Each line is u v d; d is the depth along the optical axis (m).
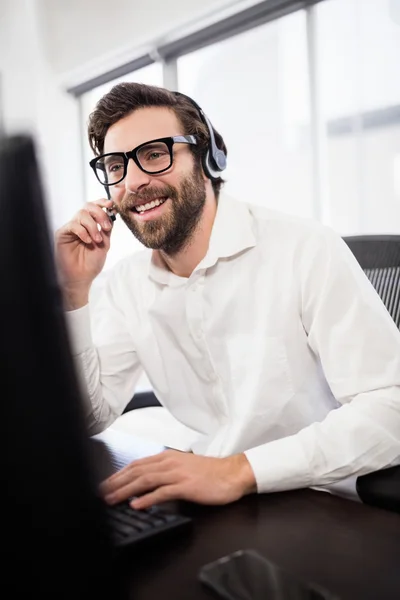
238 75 2.93
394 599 0.47
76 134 3.37
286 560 0.55
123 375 1.27
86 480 0.31
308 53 2.55
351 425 0.83
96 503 0.32
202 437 1.23
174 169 1.04
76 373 0.31
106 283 1.35
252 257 1.12
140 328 1.24
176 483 0.71
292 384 1.07
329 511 0.67
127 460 0.92
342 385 0.93
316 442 0.80
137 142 1.03
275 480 0.75
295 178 2.91
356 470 0.80
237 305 1.12
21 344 0.29
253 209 1.22
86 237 1.10
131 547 0.58
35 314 0.29
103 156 1.06
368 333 0.95
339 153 2.84
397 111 2.80
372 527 0.62
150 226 1.07
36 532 0.30
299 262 1.07
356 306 0.98
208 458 0.77
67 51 3.10
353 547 0.57
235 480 0.73
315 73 2.58
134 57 2.93
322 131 2.71
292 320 1.07
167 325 1.19
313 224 1.12
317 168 2.77
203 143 1.09
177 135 1.04
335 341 0.97
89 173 3.38
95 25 2.92
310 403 1.10
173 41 2.75
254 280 1.11
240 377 1.11
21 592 0.30
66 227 1.11
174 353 1.21
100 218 1.11
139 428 1.47
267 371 1.07
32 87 3.18
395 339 0.95
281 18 2.48
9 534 0.30
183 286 1.18
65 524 0.30
